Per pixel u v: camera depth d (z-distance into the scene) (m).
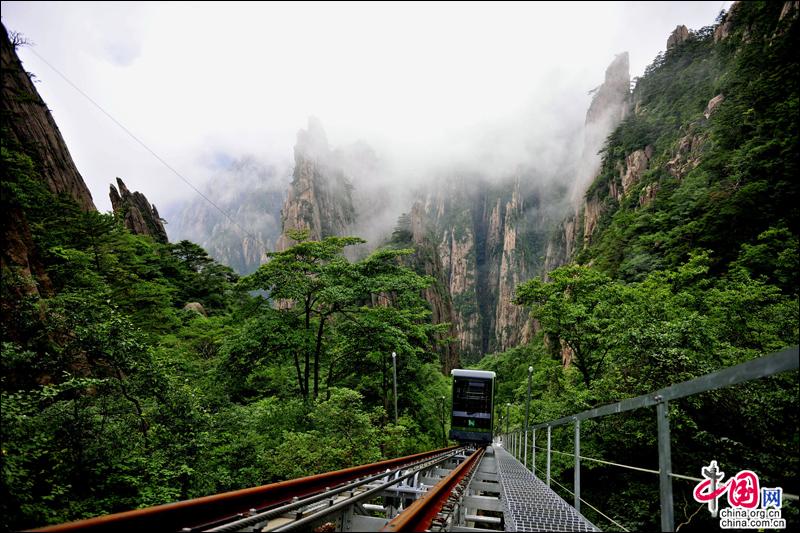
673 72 127.69
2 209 13.57
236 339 23.94
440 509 6.09
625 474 14.68
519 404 34.53
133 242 43.62
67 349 10.01
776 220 28.64
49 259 22.03
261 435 17.58
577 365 23.47
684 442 12.06
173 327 32.06
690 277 23.45
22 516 7.10
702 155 57.16
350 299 25.73
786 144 31.44
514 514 6.16
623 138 117.94
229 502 5.14
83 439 8.98
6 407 7.17
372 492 6.86
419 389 34.69
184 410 11.67
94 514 8.35
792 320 15.98
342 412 17.38
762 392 10.93
